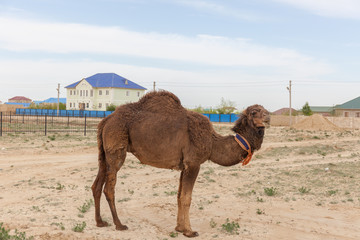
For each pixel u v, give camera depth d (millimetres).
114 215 5262
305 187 8930
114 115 5246
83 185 8531
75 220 5602
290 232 5598
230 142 5203
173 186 8766
